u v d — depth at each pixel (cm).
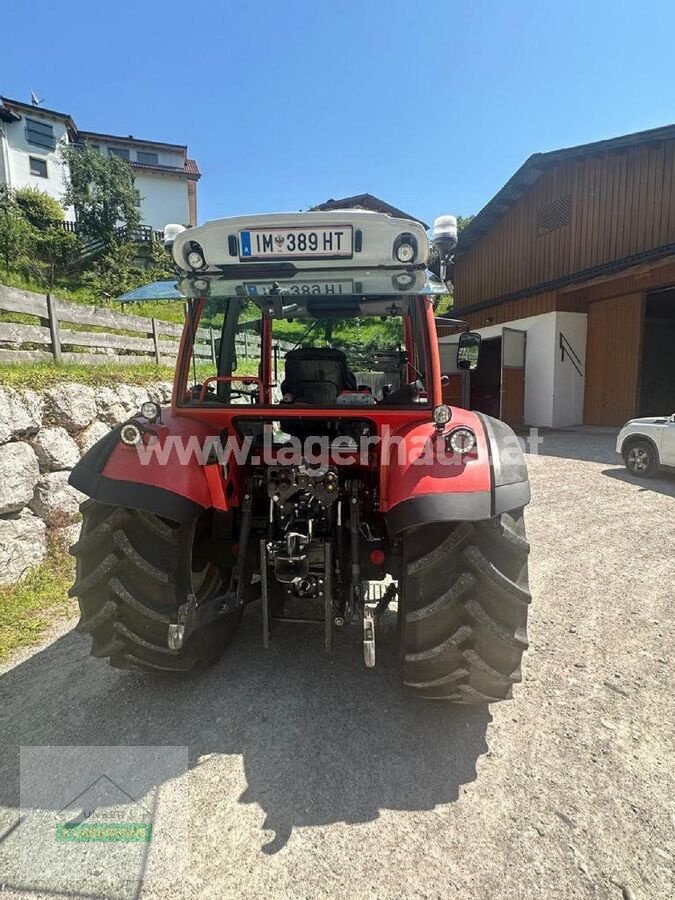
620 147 1061
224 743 213
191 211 3616
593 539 473
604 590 365
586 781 192
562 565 412
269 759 204
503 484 209
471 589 204
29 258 1812
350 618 235
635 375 1184
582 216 1211
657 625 315
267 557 245
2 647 290
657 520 529
